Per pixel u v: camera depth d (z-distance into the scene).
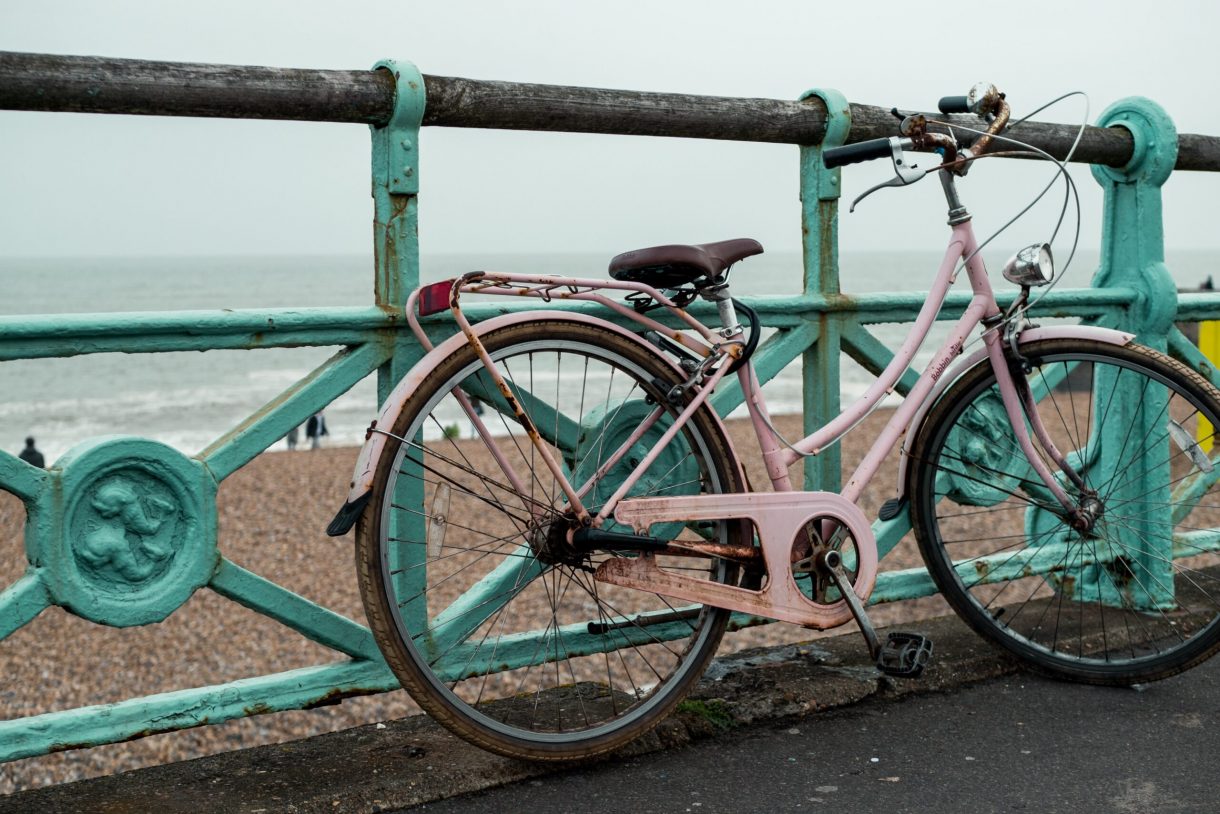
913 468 2.91
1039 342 2.74
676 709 2.51
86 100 2.03
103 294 119.31
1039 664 2.84
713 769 2.32
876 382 2.62
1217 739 2.46
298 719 6.96
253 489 18.52
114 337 2.08
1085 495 2.84
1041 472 2.83
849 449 16.80
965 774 2.29
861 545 2.51
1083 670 2.79
